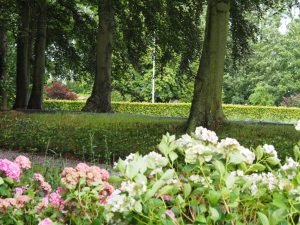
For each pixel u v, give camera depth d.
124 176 2.18
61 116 14.80
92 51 23.14
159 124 12.57
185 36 18.95
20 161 3.37
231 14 15.09
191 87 40.50
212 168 2.31
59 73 25.45
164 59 20.70
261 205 2.17
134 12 19.64
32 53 23.42
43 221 2.51
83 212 2.67
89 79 25.64
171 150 2.30
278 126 12.98
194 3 17.14
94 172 2.75
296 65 42.34
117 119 14.23
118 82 25.80
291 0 13.71
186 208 2.28
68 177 2.69
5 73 19.92
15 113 15.48
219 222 2.08
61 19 22.69
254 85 44.69
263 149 2.35
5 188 2.95
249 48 16.98
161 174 2.25
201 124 11.80
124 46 21.89
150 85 42.81
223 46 12.03
